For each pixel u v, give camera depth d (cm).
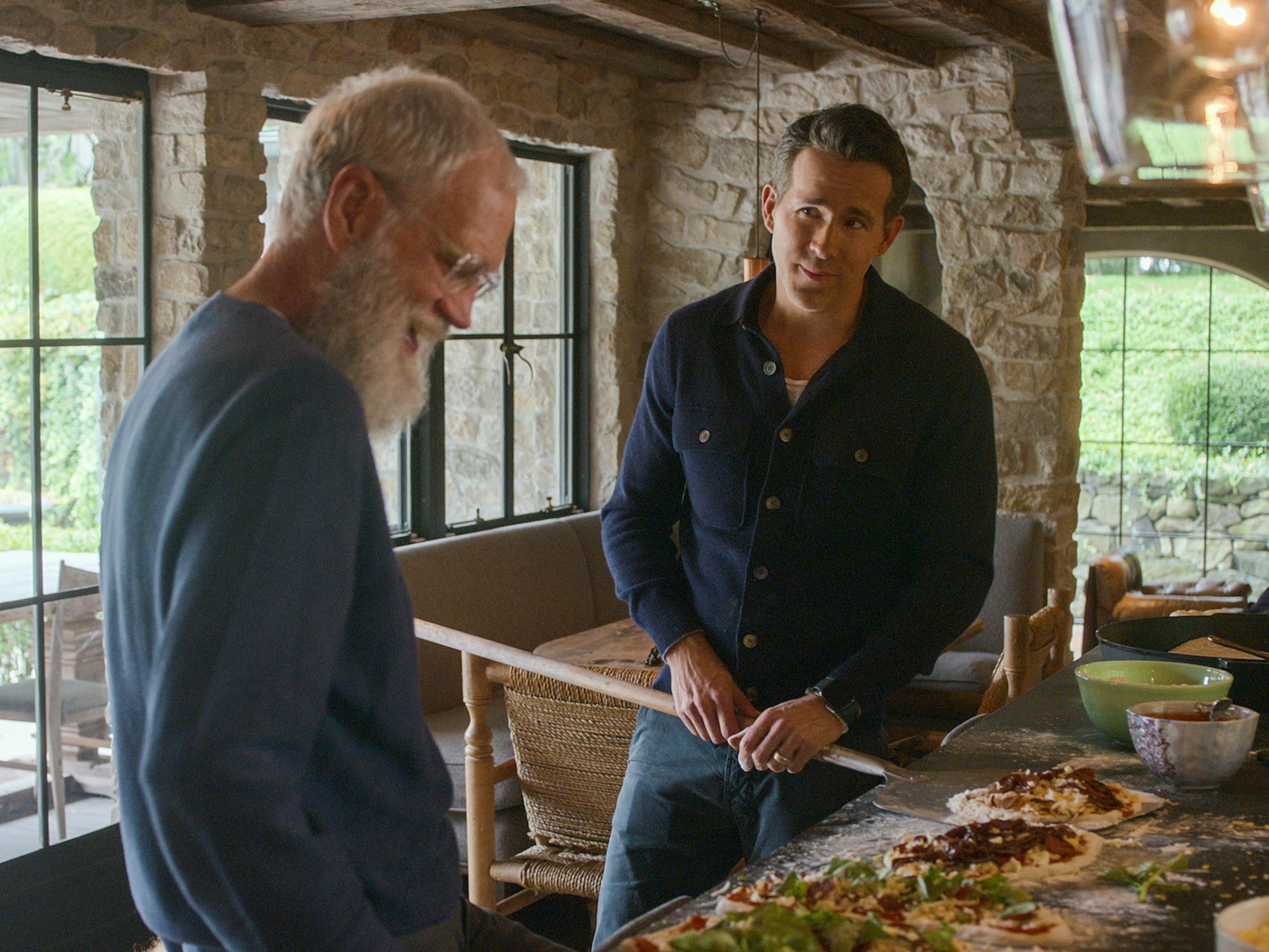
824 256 173
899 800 146
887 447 178
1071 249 468
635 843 191
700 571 189
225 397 98
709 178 498
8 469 314
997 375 471
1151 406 781
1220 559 775
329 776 109
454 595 384
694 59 491
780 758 167
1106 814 138
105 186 333
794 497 180
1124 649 190
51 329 322
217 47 340
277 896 95
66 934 322
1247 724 150
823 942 104
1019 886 120
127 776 107
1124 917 113
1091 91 101
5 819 314
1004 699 246
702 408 187
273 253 112
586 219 500
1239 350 758
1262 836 134
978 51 458
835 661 183
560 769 269
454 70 416
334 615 100
